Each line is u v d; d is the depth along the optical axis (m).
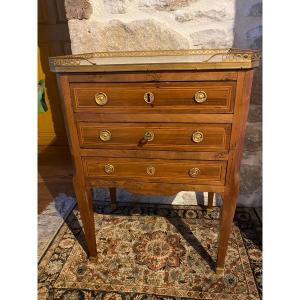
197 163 1.02
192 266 1.28
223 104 0.92
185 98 0.92
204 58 1.10
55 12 2.06
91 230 1.24
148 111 0.96
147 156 1.04
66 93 0.97
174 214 1.65
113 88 0.94
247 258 1.31
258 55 0.91
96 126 1.01
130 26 1.37
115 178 1.10
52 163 2.32
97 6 1.35
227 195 1.06
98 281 1.22
